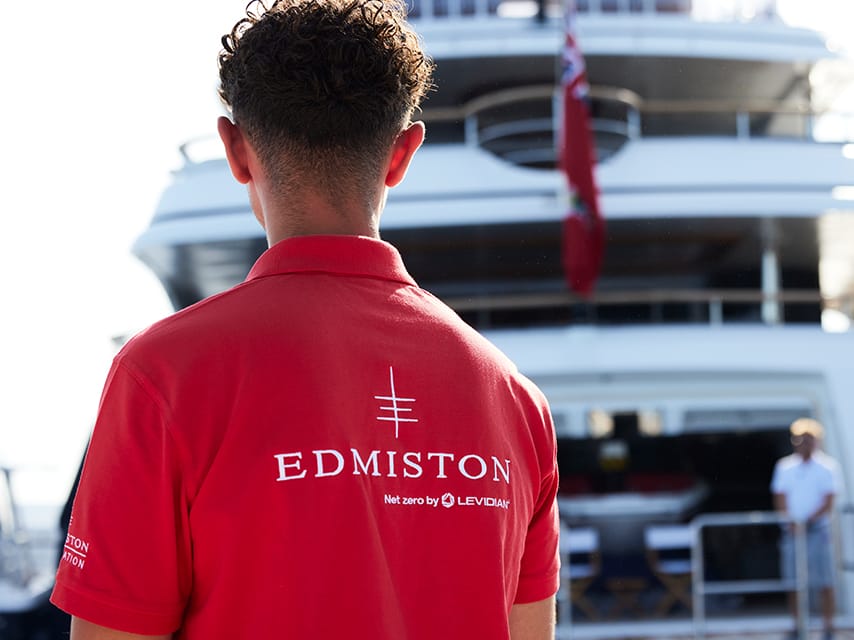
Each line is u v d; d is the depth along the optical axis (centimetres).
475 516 115
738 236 916
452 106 963
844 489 759
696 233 902
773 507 1052
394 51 122
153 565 104
